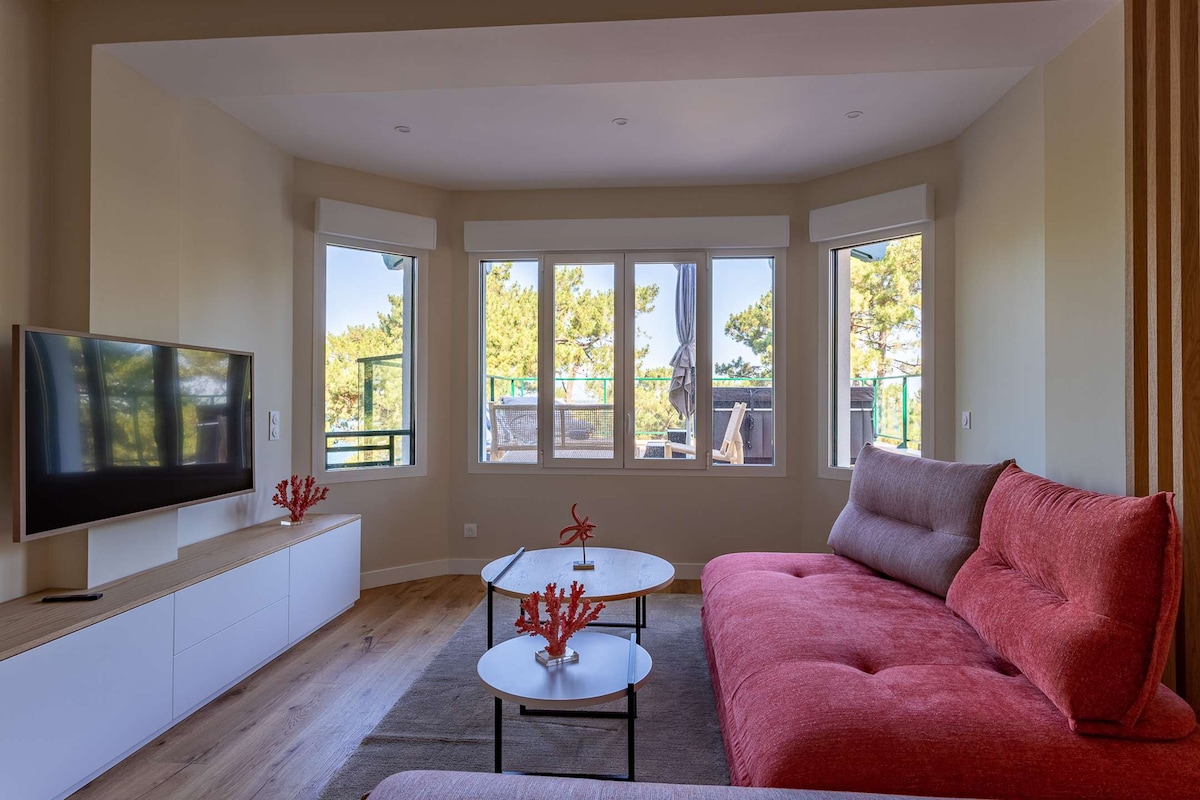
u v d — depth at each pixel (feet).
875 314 13.17
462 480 14.65
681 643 10.29
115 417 7.66
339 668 9.33
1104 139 7.11
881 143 12.03
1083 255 7.52
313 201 12.89
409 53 7.73
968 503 7.99
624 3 7.04
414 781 3.91
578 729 7.52
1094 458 7.37
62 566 7.40
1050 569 5.73
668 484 14.32
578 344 14.58
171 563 8.55
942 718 4.83
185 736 7.41
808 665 5.79
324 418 13.03
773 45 7.54
